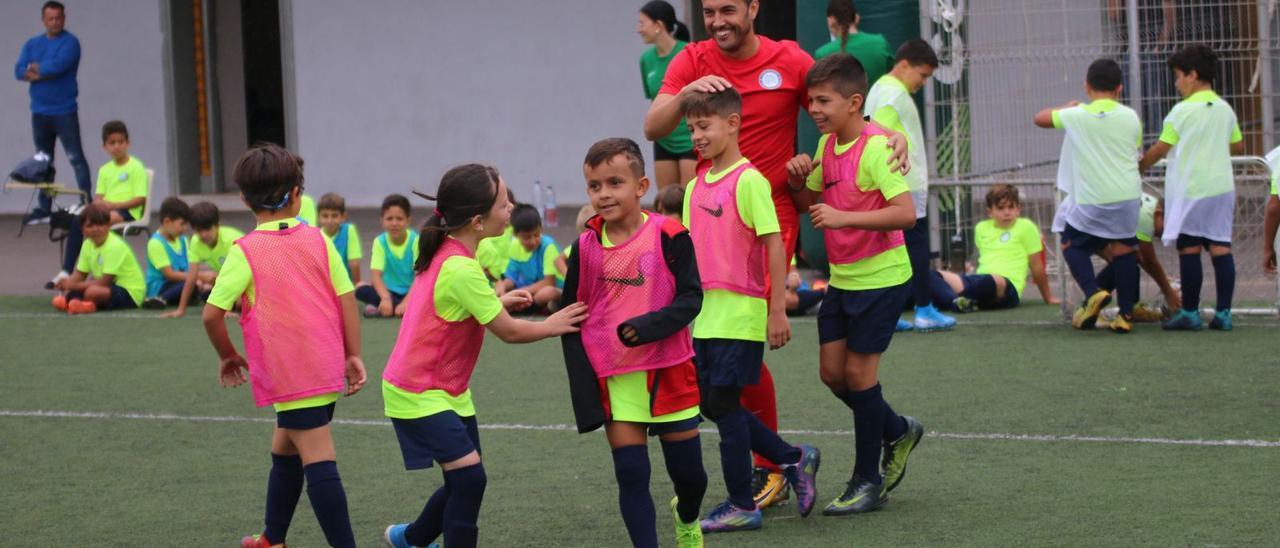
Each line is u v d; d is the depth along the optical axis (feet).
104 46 92.17
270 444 31.30
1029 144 52.75
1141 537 21.95
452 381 20.75
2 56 91.81
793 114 25.57
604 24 86.33
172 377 39.81
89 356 43.57
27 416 34.73
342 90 90.63
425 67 89.30
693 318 20.45
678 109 24.12
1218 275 40.86
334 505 21.08
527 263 49.80
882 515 23.94
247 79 94.79
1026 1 50.83
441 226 20.58
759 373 22.86
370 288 51.31
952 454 28.09
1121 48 51.65
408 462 20.57
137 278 55.11
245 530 24.38
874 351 23.54
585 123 87.45
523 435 31.17
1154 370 35.65
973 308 47.16
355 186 91.30
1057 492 24.90
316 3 90.33
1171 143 40.40
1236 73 53.01
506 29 87.76
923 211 42.60
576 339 20.90
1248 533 21.94
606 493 26.08
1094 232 41.01
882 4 50.75
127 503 26.32
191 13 93.09
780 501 25.16
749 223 22.53
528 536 23.45
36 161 70.90
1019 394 33.53
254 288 21.29
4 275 65.67
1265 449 27.48
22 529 24.57
